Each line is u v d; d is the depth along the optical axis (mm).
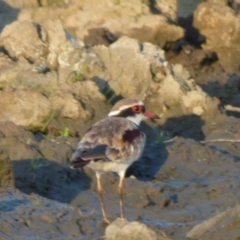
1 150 12445
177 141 15320
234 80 19781
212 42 21109
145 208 12820
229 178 13992
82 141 11828
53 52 17250
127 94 16812
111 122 12211
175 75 17281
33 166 13273
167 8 21406
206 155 14914
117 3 21109
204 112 16703
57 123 15266
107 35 20625
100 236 11164
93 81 16672
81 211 12070
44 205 11867
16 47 17375
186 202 13133
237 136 15969
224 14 21109
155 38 20391
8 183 12570
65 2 21609
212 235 11102
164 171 14461
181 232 11523
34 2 21547
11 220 11250
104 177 13430
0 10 21375
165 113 16594
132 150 11992
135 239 10695
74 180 13391
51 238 11016
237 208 11352
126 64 17078
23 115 15172
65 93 15609
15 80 16328
